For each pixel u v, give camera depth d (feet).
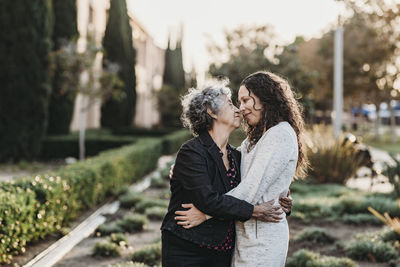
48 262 14.14
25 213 14.32
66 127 51.65
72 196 19.08
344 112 122.52
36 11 40.45
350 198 23.17
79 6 64.54
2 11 39.37
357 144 33.60
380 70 82.74
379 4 74.90
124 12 74.64
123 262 14.64
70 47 43.45
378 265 14.89
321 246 17.30
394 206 21.61
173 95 92.68
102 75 44.52
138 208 23.04
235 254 7.63
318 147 32.65
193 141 7.59
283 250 7.49
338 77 39.81
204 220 7.29
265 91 7.61
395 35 77.00
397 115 163.02
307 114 46.93
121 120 75.31
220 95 7.80
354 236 18.08
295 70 47.16
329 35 80.94
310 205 22.76
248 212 7.03
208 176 7.30
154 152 41.24
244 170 7.75
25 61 40.24
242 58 48.16
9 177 32.94
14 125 40.42
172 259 7.41
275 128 7.41
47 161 46.03
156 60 131.54
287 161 7.32
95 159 26.03
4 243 12.92
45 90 41.86
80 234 18.04
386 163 24.71
